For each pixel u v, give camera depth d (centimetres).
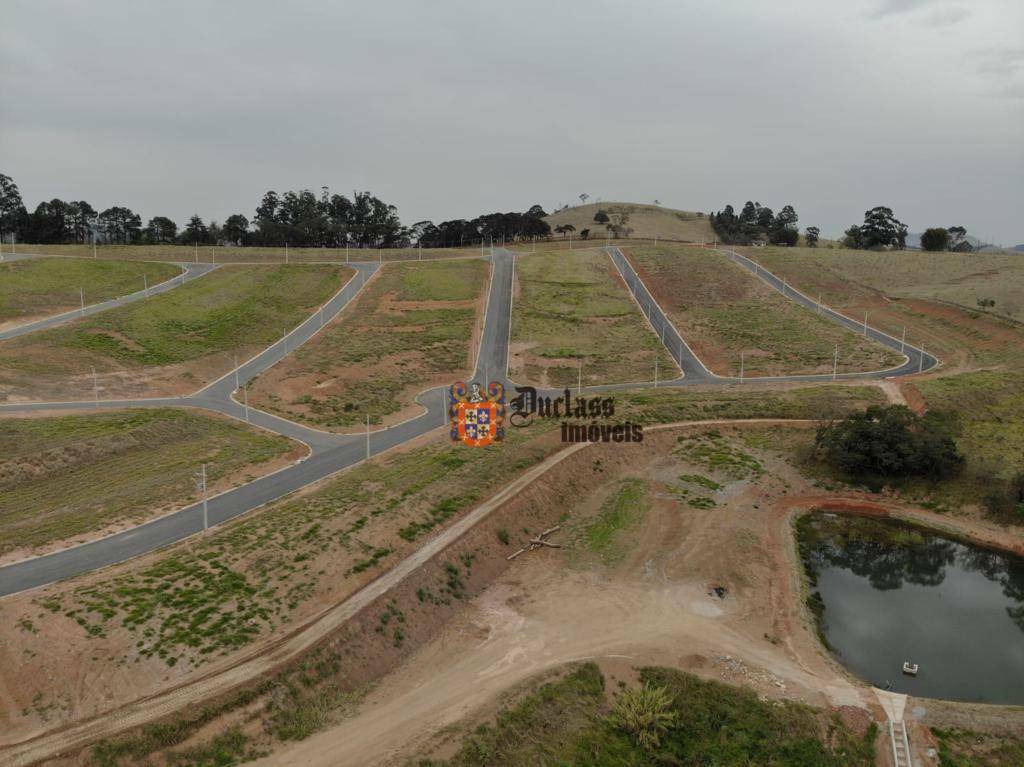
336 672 3416
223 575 4112
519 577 4672
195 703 3034
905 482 6188
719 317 12206
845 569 5041
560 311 12788
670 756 3081
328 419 8125
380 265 15688
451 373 9906
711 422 7525
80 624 3525
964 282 13288
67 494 5750
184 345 10175
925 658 3919
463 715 3170
